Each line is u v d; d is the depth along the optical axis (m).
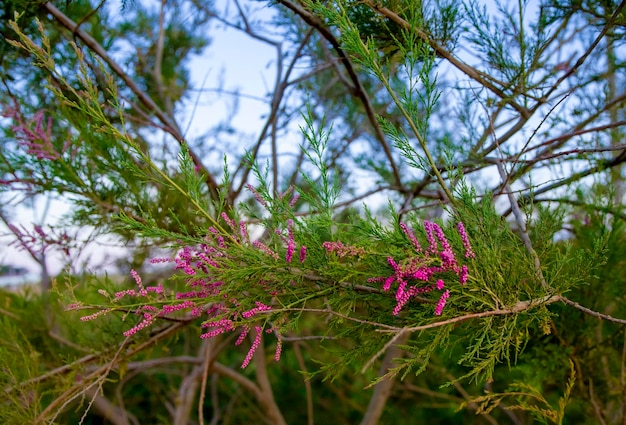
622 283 0.77
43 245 0.71
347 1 0.51
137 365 1.05
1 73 0.71
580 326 0.75
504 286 0.43
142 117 1.02
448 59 0.62
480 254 0.43
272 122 0.97
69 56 0.78
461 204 0.47
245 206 0.49
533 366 0.74
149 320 0.46
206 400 2.10
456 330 0.56
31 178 0.70
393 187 0.92
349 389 1.78
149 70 1.13
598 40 0.54
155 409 1.83
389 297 0.45
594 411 0.81
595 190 0.81
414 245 0.41
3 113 0.67
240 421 1.97
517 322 0.46
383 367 1.04
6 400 0.63
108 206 0.73
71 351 0.94
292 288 0.46
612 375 0.81
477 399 0.51
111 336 0.71
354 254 0.41
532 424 1.26
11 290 1.05
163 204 0.69
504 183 0.57
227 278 0.43
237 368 1.90
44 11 0.72
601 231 0.75
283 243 0.48
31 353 0.68
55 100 0.78
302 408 1.99
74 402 1.02
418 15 0.56
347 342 0.86
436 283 0.41
